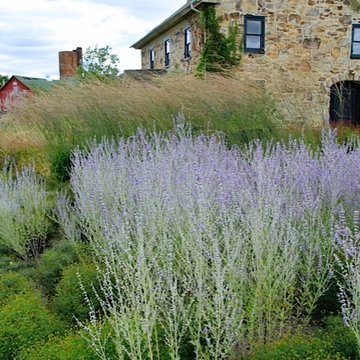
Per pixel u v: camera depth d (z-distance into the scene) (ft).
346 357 10.14
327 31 49.24
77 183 20.61
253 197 13.64
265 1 47.01
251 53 46.98
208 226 11.98
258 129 27.89
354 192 16.03
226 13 46.11
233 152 21.42
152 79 33.04
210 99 28.12
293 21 47.98
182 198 14.34
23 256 20.25
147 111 27.78
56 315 13.87
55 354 11.21
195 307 11.30
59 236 21.68
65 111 28.63
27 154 32.68
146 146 22.72
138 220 12.35
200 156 19.43
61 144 28.63
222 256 11.36
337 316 11.75
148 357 10.61
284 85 32.12
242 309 11.18
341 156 18.63
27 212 21.11
